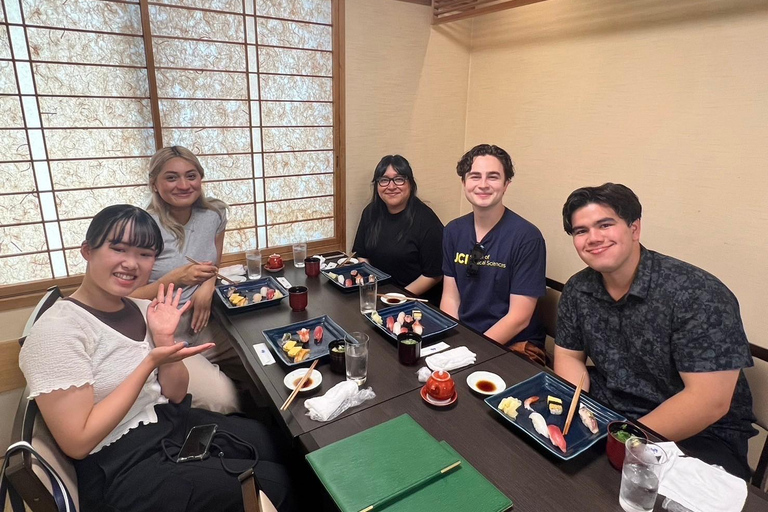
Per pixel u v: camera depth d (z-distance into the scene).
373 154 2.65
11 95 1.75
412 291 2.39
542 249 1.77
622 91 2.04
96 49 1.86
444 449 0.98
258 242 2.46
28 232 1.89
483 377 1.28
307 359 1.34
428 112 2.77
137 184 2.07
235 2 2.08
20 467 0.81
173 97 2.04
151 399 1.24
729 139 1.72
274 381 1.27
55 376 0.96
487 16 2.64
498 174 1.71
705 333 1.17
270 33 2.20
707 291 1.18
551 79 2.35
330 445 0.99
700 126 1.80
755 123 1.64
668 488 0.88
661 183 1.96
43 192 1.88
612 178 2.15
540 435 1.02
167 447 1.17
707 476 0.91
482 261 1.83
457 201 3.06
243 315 1.70
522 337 1.91
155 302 1.24
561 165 2.38
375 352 1.43
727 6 1.66
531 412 1.11
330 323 1.59
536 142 2.49
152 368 1.07
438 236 2.37
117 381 1.12
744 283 1.75
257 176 2.35
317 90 2.40
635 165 2.05
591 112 2.19
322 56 2.37
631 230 1.22
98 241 1.03
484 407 1.16
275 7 2.18
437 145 2.87
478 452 0.99
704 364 1.16
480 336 1.54
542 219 2.53
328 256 2.48
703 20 1.73
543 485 0.90
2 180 1.80
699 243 1.87
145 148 2.05
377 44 2.48
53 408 0.96
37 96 1.79
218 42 2.08
